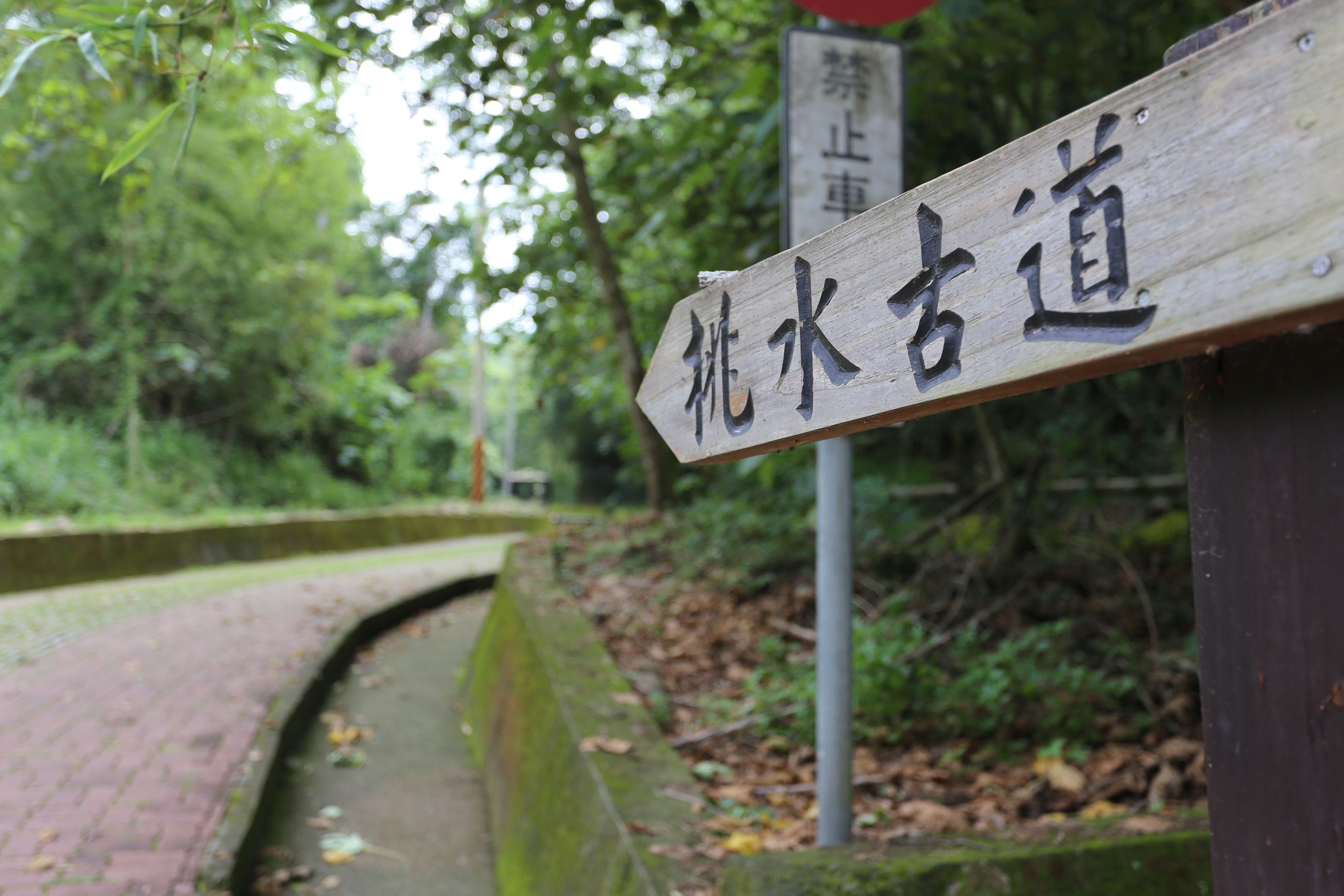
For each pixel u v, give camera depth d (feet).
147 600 24.06
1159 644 12.93
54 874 9.62
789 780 10.31
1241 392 2.60
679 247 23.89
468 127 17.87
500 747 13.75
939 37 13.17
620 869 7.41
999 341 2.55
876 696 11.05
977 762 10.48
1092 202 2.34
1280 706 2.49
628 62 19.25
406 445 60.18
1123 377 17.03
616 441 60.23
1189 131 2.13
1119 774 9.95
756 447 3.58
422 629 24.43
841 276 3.15
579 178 22.13
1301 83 1.91
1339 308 1.85
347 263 48.24
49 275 36.42
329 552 38.73
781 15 13.89
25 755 12.78
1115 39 13.96
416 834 12.64
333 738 15.78
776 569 17.22
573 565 20.53
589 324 27.17
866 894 5.96
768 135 12.16
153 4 4.34
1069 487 17.93
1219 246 2.04
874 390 2.98
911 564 16.08
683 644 14.89
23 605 22.81
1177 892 6.28
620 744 9.75
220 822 11.13
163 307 39.09
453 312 30.60
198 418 42.65
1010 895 6.12
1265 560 2.53
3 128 23.43
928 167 14.32
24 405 35.70
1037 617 14.03
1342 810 2.34
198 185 38.88
